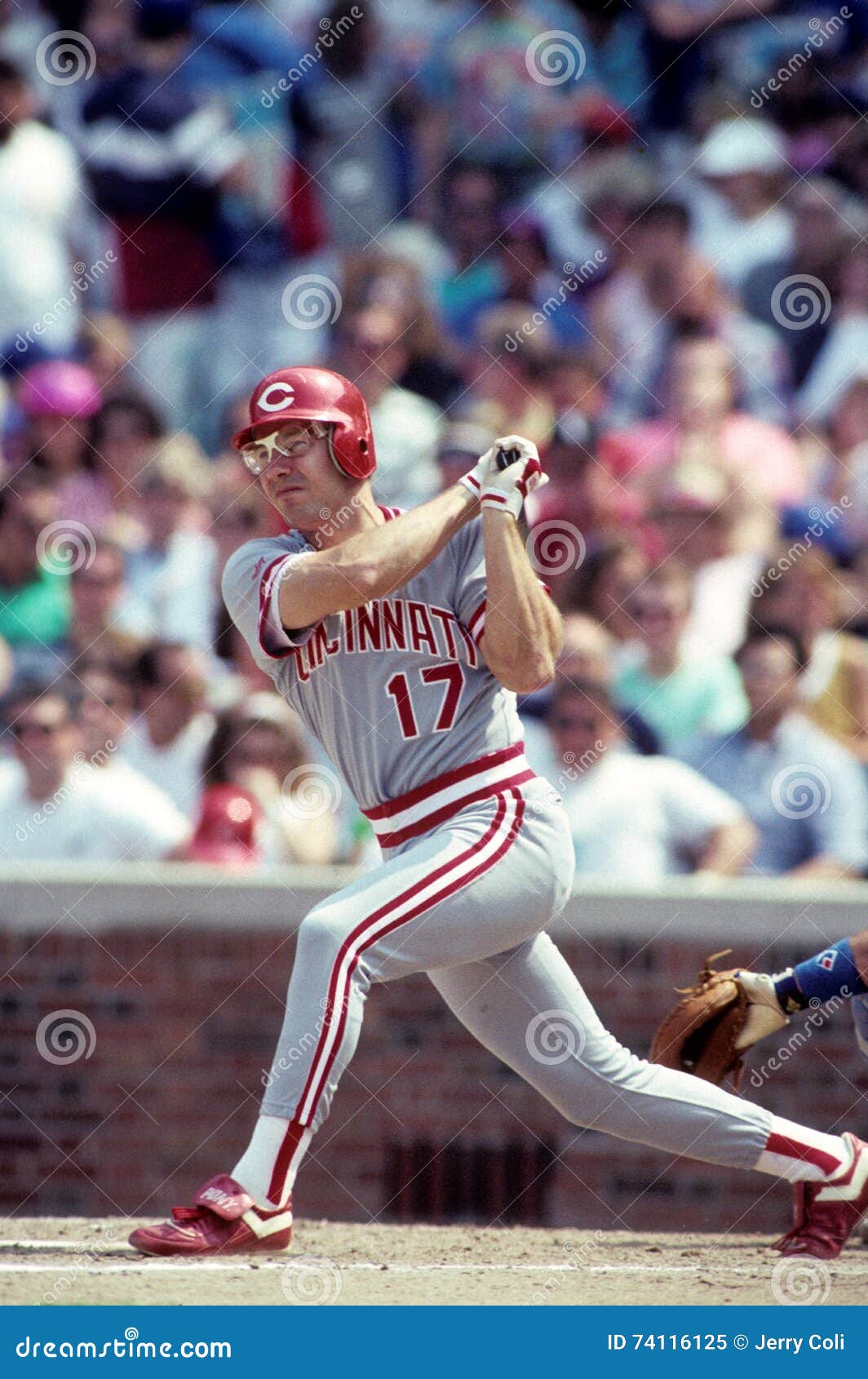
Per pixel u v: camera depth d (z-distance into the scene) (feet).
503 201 98.48
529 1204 64.80
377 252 93.71
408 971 35.60
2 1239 41.98
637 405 91.04
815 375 92.99
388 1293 34.50
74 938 67.00
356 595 34.63
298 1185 65.41
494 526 34.71
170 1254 36.01
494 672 35.14
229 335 95.86
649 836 68.59
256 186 97.50
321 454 36.63
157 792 71.46
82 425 87.35
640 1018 65.10
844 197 97.45
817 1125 64.59
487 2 102.42
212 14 99.45
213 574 81.71
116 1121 66.23
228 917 66.74
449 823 35.76
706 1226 64.03
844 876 70.74
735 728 72.64
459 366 91.45
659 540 81.76
